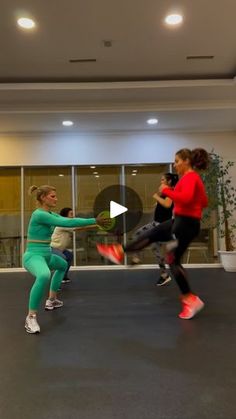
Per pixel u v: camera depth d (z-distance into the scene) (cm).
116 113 582
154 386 208
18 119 610
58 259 371
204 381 213
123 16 355
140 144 719
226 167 700
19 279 607
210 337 291
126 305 401
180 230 319
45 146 716
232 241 695
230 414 177
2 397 198
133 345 276
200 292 465
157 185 733
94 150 720
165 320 341
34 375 225
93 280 571
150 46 419
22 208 723
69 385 211
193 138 717
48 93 511
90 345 277
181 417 174
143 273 638
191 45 418
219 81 494
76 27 373
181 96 538
